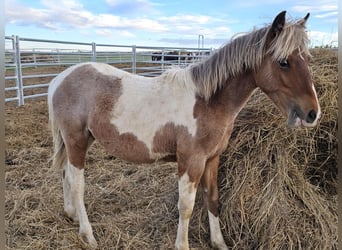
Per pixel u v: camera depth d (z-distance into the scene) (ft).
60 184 9.89
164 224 7.92
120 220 8.09
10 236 7.31
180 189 6.58
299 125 5.46
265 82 5.83
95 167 11.35
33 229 7.61
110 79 7.12
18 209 8.31
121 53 26.84
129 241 7.25
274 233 6.68
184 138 6.32
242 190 7.31
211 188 7.18
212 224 7.27
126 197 9.25
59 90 7.52
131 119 6.71
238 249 7.11
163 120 6.50
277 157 7.41
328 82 7.91
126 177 10.50
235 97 6.24
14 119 16.51
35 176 10.53
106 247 7.17
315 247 6.50
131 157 7.02
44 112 18.21
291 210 6.89
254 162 7.52
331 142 7.67
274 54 5.49
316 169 7.84
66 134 7.44
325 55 9.14
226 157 7.93
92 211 8.56
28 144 13.39
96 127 7.05
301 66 5.35
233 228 7.33
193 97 6.34
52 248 7.00
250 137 7.76
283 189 7.13
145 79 7.07
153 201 8.88
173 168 10.75
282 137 7.59
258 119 7.91
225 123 6.37
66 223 7.98
